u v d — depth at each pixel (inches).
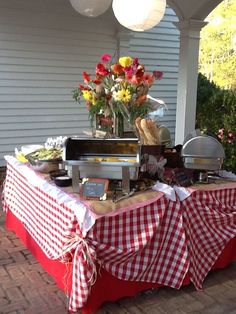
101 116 110.7
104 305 94.9
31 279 107.1
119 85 103.3
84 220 81.7
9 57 225.9
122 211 86.3
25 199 117.2
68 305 91.8
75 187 92.7
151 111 110.9
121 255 86.8
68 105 250.7
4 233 139.0
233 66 390.0
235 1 388.8
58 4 235.1
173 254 95.8
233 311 93.5
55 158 107.7
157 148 100.6
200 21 218.7
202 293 100.7
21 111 235.1
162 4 107.2
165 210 92.6
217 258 106.3
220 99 244.4
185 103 228.1
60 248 89.7
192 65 225.1
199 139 99.2
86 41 250.2
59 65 243.1
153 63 283.4
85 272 82.2
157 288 101.5
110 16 254.5
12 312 91.8
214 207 100.7
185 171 102.4
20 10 224.1
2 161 233.3
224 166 229.1
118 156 91.6
